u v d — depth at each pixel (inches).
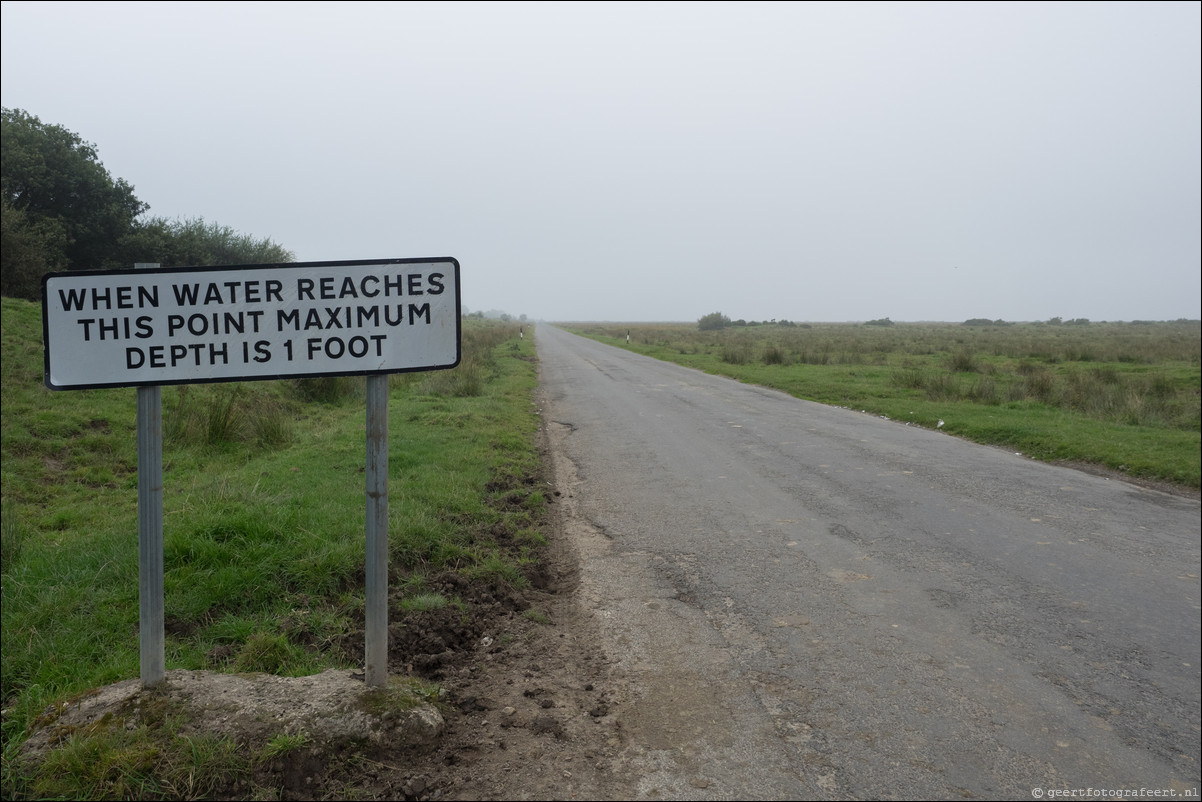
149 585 120.4
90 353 116.9
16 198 1066.1
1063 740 128.9
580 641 171.2
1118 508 297.4
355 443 381.1
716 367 1079.0
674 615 186.9
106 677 137.1
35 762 107.7
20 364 486.0
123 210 1195.3
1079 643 169.8
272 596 180.2
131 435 412.8
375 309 123.0
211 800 103.0
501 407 564.4
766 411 605.3
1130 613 187.9
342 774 110.3
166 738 110.3
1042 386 710.5
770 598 198.4
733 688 147.6
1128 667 157.6
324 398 594.6
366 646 126.0
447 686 145.1
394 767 114.0
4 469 339.3
